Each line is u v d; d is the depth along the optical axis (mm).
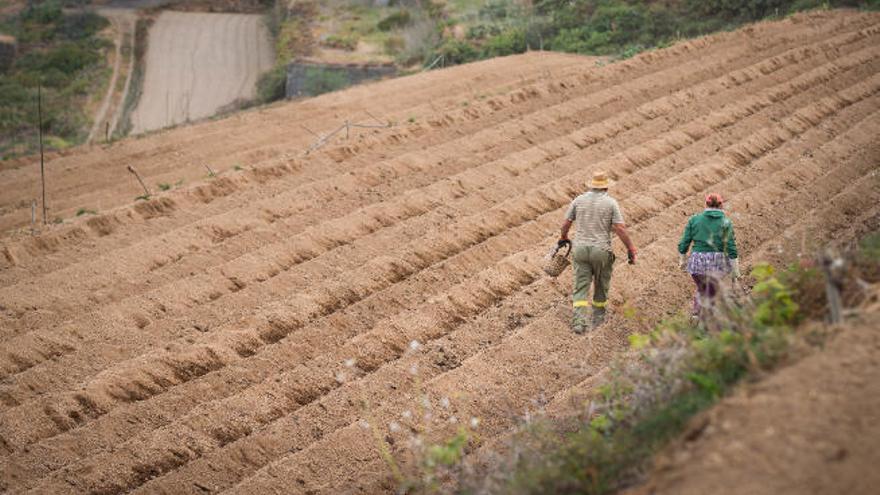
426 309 20250
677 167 29172
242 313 20578
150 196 27125
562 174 28844
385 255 22828
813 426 9562
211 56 87812
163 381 17906
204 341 19141
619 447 11422
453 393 17250
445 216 25516
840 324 11602
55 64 83688
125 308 20484
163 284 22078
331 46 81375
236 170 28938
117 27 93688
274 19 93500
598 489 10828
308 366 18406
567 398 16703
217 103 78562
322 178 28969
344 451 15883
